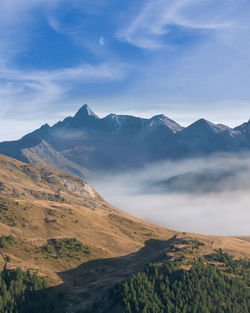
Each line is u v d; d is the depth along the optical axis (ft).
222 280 610.24
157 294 580.30
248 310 552.00
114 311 562.66
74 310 590.55
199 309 537.65
